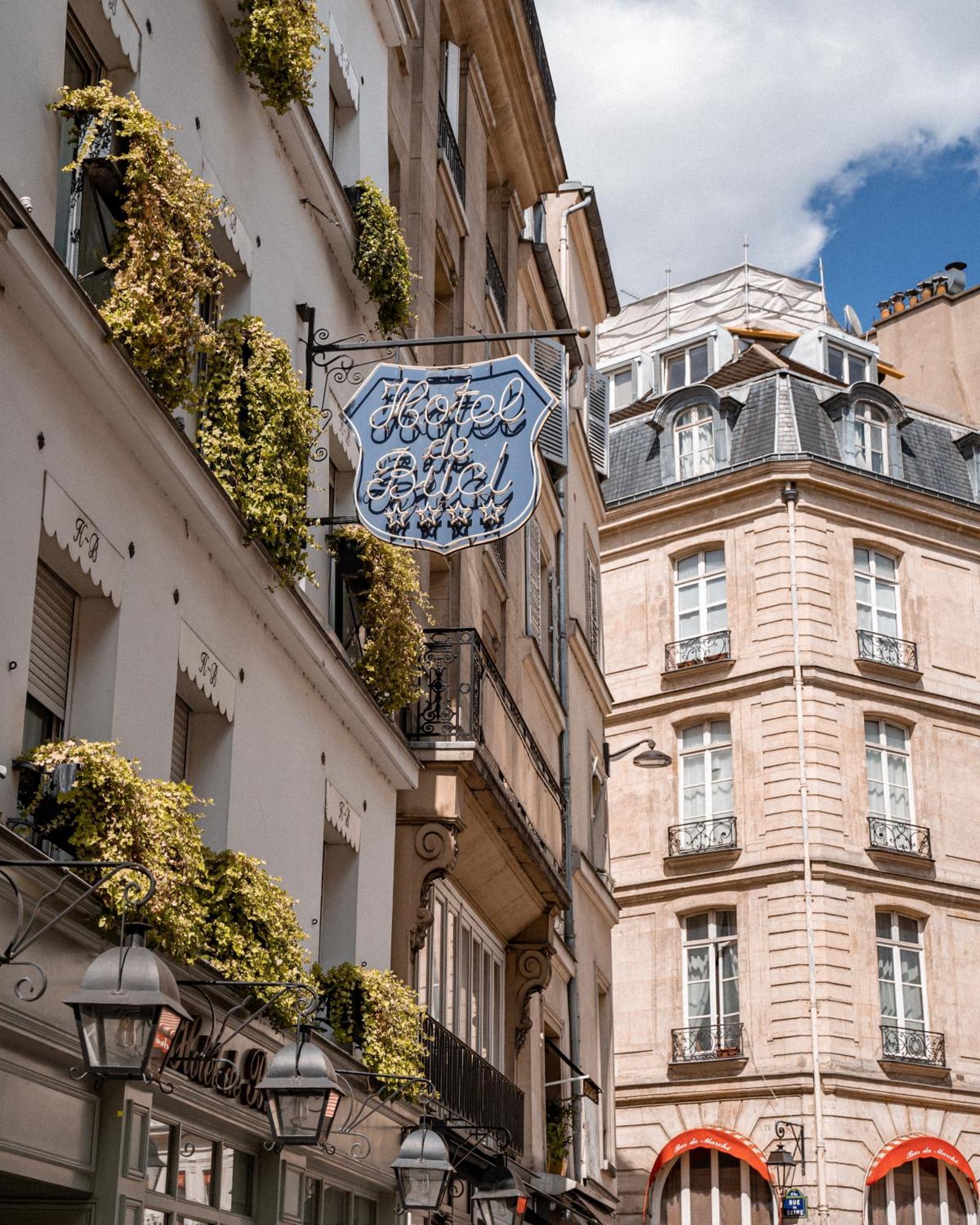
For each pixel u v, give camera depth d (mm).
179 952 9406
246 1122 11461
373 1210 15578
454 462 14031
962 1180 36594
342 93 16562
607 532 42281
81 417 9359
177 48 11602
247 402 11938
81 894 8375
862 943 36688
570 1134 26656
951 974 37594
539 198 28516
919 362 50031
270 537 11922
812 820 37062
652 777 39688
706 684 39406
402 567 15188
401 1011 14398
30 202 8859
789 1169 35250
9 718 8430
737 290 53812
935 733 39344
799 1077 35562
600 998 32094
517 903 21734
